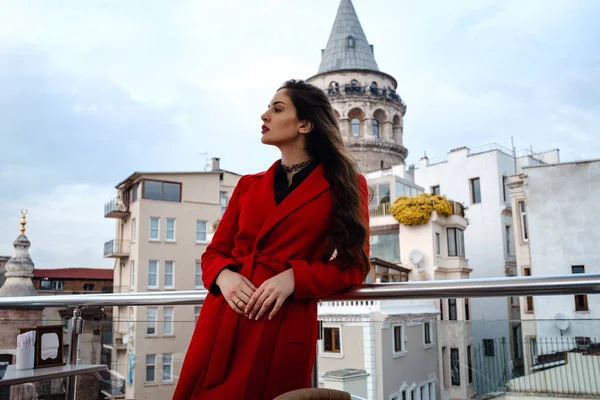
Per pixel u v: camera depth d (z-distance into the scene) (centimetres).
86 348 347
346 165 182
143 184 3769
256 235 185
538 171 2506
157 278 3716
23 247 2467
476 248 3725
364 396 256
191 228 3881
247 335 169
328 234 179
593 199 2377
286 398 119
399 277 2564
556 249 2416
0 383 277
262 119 196
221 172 4116
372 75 5728
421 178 4097
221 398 165
